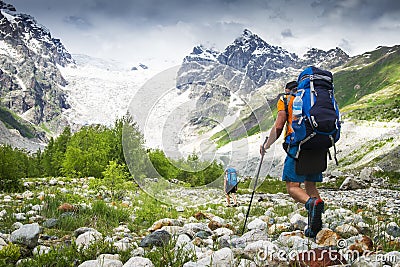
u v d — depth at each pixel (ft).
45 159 83.41
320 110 17.24
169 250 16.07
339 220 24.50
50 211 25.54
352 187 67.77
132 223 25.72
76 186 48.49
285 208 32.91
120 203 33.96
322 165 18.01
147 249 17.66
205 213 28.12
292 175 18.80
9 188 42.52
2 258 14.71
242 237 18.69
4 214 24.66
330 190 66.74
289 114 18.48
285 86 19.30
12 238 17.01
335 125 17.24
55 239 19.16
